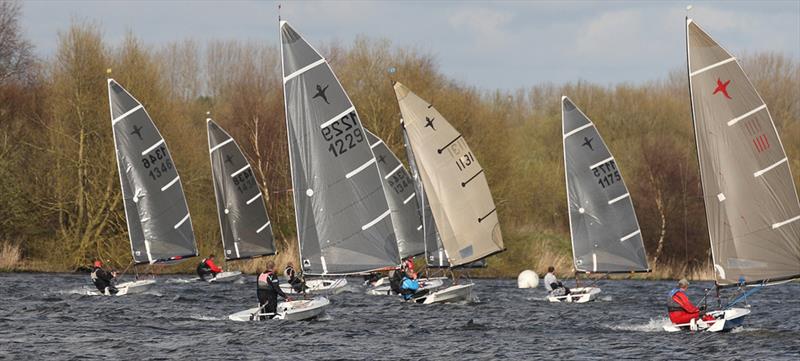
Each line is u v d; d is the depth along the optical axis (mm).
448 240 156875
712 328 118188
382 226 123375
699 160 109562
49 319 130750
